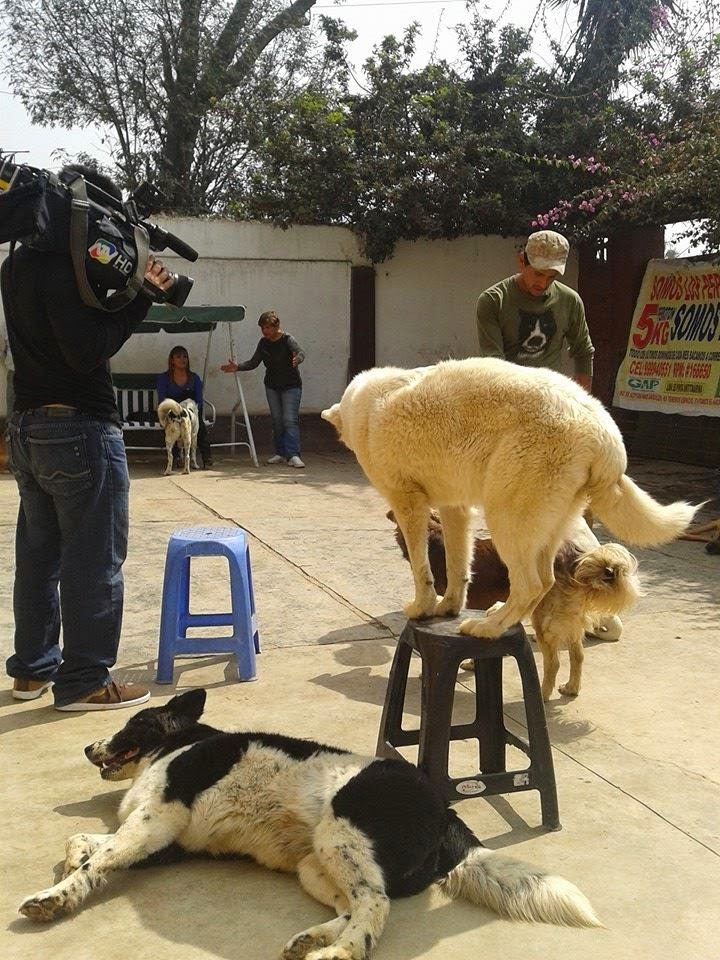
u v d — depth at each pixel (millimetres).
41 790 3494
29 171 3795
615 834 3236
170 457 11719
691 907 2793
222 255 13547
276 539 7824
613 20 13516
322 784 2855
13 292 3982
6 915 2717
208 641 4719
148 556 7168
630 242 13133
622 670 4898
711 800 3488
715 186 10383
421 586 3680
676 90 12750
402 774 2809
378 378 3875
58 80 21062
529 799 3531
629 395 13062
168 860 2994
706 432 12219
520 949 2570
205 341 13609
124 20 20516
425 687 3291
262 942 2592
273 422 12773
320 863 2713
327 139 13617
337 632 5496
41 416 3982
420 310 14398
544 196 13812
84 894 2727
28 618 4352
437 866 2830
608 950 2574
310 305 13992
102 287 3910
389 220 13648
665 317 12516
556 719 4270
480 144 13500
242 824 2947
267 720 4164
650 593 6355
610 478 3371
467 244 14453
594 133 13156
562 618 4320
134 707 4305
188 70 20438
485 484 3438
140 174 20828
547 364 5277
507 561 3410
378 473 3742
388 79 14312
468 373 3531
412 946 2574
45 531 4285
